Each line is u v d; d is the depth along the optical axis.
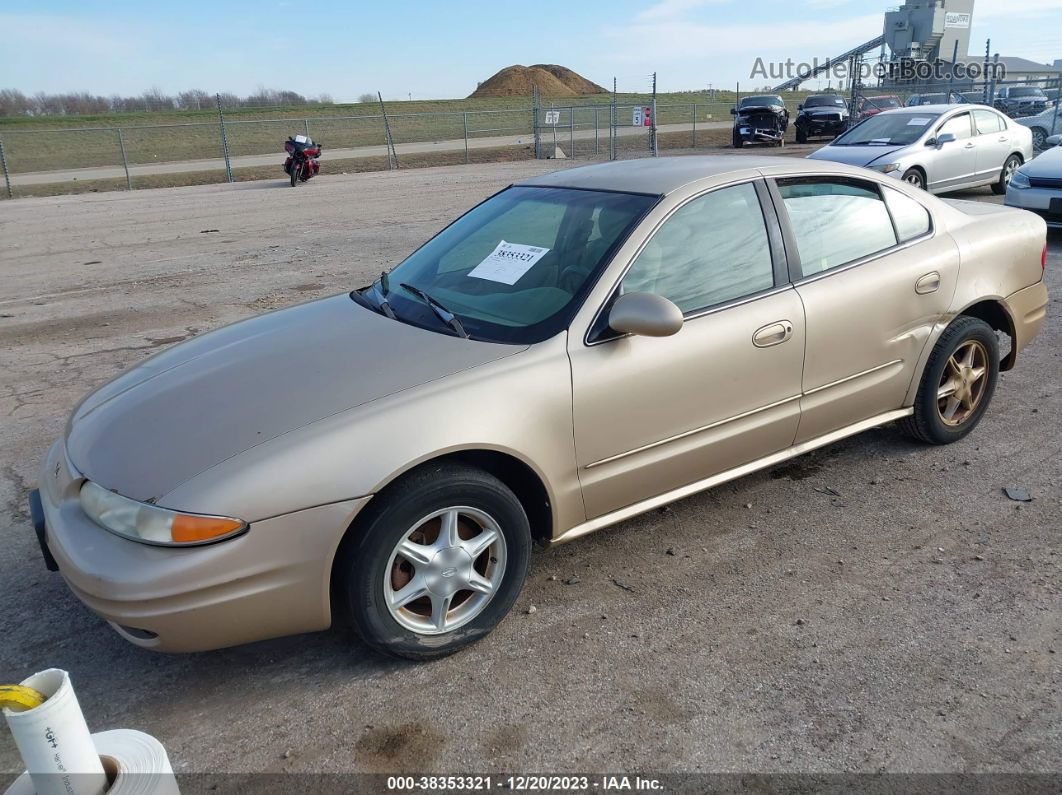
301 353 3.22
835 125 28.62
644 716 2.70
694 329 3.36
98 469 2.79
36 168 29.19
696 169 3.75
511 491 3.09
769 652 2.99
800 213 3.81
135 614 2.51
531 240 3.63
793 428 3.79
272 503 2.58
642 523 3.93
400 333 3.30
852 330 3.84
